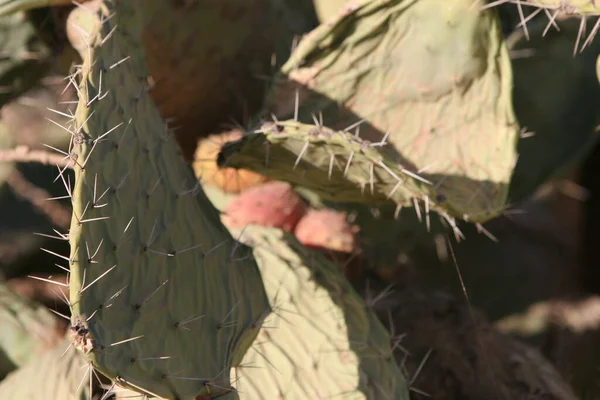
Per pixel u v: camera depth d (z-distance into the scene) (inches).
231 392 33.6
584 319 48.4
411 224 43.9
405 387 36.6
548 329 47.9
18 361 40.3
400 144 36.9
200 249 33.8
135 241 31.8
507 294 49.4
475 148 36.9
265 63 41.9
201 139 42.7
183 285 32.9
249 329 34.6
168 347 32.1
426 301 42.7
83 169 30.7
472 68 36.4
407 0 35.8
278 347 35.8
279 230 38.2
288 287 36.5
